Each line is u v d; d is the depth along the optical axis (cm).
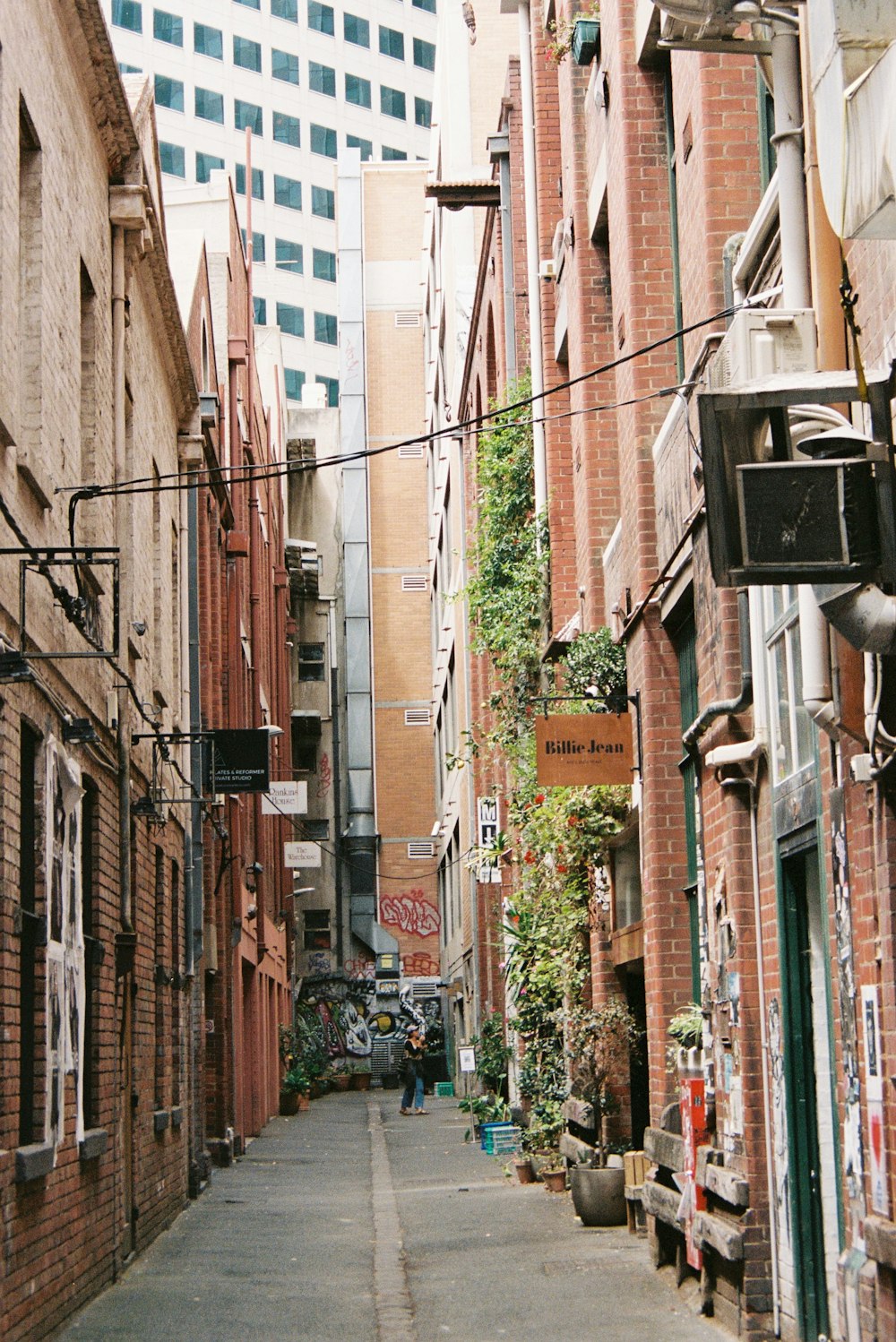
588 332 1983
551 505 2367
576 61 1888
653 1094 1540
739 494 733
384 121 9444
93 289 1599
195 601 2575
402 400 6694
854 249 919
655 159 1617
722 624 1222
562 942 2003
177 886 2275
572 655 1781
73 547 1106
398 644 6519
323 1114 4697
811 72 873
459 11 4491
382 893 6344
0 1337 1049
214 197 3622
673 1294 1352
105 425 1655
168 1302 1429
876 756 850
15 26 1187
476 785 4081
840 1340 994
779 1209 1116
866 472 735
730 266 1243
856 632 784
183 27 8656
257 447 4225
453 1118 4003
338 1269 1611
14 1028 1120
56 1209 1258
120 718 1650
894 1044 841
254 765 2567
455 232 4716
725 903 1233
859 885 908
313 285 8944
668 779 1547
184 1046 2273
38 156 1295
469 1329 1262
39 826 1230
